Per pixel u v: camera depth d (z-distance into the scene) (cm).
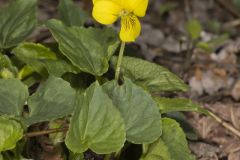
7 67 27
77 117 24
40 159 26
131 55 31
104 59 26
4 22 28
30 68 28
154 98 26
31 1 28
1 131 23
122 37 24
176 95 33
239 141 31
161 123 24
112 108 24
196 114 32
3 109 25
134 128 24
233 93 34
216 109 33
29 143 26
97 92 24
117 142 24
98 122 24
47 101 25
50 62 26
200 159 29
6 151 24
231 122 32
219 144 31
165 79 27
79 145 24
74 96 25
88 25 35
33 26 28
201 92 35
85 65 25
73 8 31
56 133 26
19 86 25
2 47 27
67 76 27
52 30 26
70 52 25
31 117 24
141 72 27
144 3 24
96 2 24
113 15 24
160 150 25
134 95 25
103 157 27
